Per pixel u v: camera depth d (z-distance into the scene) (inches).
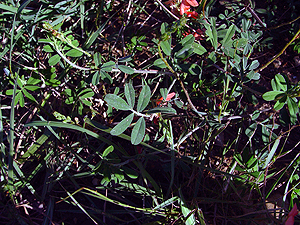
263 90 13.3
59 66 15.5
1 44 14.2
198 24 13.5
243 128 14.6
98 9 14.9
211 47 15.1
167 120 13.4
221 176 13.3
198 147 13.5
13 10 11.3
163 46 11.0
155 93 15.1
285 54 16.0
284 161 13.8
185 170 12.6
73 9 14.0
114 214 12.8
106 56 15.3
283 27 16.4
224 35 12.7
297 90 10.8
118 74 15.1
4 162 12.4
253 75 12.4
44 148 13.2
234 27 12.3
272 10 16.5
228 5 15.7
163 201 12.0
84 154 14.0
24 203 12.9
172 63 12.2
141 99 10.3
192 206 11.7
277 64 15.8
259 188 12.7
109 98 10.0
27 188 13.2
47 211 12.2
